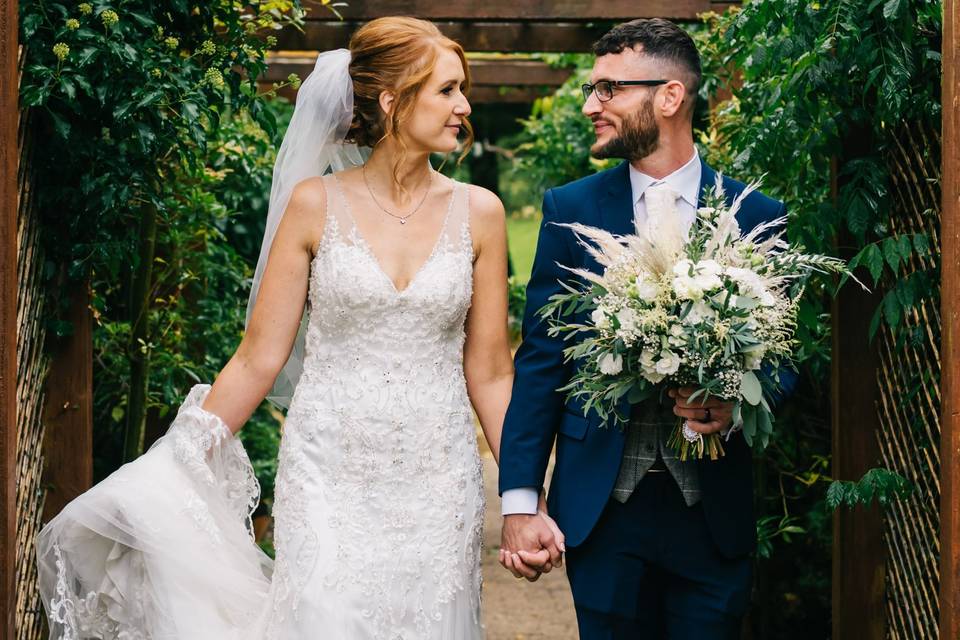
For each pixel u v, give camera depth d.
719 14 4.74
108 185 3.10
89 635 2.71
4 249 2.33
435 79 2.71
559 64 6.97
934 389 2.97
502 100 8.16
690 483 2.58
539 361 2.68
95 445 4.44
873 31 2.89
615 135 2.62
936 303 2.94
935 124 2.85
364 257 2.71
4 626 2.35
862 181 3.13
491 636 4.73
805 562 4.18
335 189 2.77
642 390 2.43
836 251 3.23
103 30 3.00
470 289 2.80
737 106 3.83
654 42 2.59
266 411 5.74
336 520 2.66
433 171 2.89
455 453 2.75
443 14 4.81
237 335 4.83
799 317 2.89
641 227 2.50
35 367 3.09
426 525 2.70
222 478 2.80
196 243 4.53
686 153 2.65
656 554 2.60
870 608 3.36
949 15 2.28
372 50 2.73
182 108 3.10
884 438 3.27
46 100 2.96
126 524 2.66
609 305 2.38
